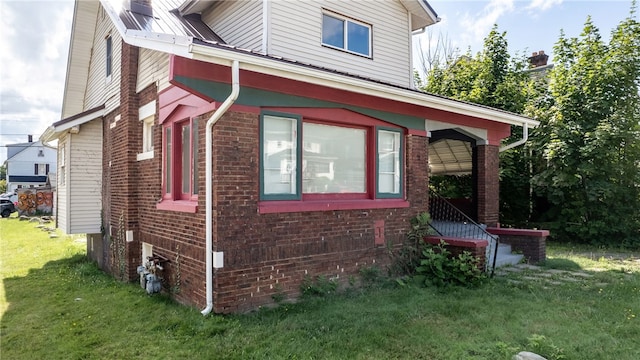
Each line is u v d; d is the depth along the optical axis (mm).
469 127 9344
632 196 12398
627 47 12312
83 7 10211
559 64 13461
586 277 7566
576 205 12758
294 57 7629
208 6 8531
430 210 12289
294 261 5953
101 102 10180
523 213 14438
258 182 5629
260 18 7355
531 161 13992
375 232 7090
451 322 4965
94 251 10062
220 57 4715
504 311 5359
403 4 9844
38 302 6320
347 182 6988
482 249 7152
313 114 6332
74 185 9297
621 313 5277
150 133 7797
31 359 4246
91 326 5148
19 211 27391
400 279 7020
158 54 6973
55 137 10102
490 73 15242
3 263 10047
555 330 4641
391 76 9508
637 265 8953
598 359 3922
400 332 4594
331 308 5445
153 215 7129
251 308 5457
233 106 5402
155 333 4812
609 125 11797
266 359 3961
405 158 7820
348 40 8758
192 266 5750
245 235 5453
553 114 13031
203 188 5508
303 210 6051
